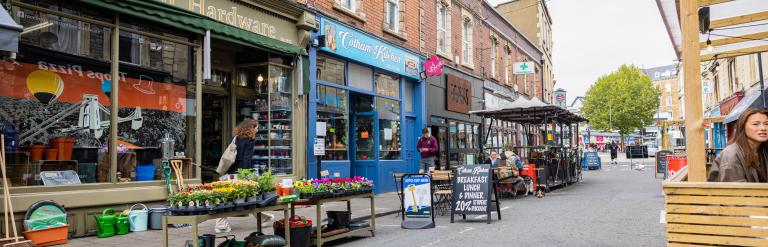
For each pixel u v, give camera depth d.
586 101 66.25
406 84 16.33
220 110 10.91
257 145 11.05
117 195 7.71
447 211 10.84
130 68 8.20
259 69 11.22
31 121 7.09
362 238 7.64
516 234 7.63
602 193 14.19
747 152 3.78
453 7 19.41
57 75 7.38
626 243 6.78
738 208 3.32
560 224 8.51
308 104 11.84
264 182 6.08
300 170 11.46
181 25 8.64
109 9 7.68
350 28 13.12
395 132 15.33
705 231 3.40
